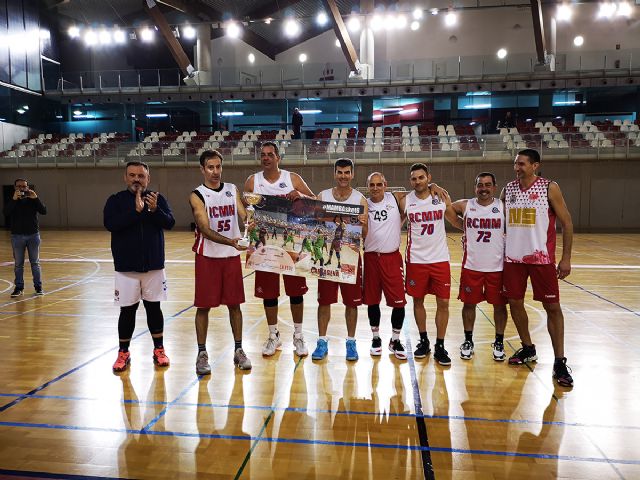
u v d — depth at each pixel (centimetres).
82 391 341
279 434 277
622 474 236
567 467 242
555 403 321
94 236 1650
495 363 403
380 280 410
